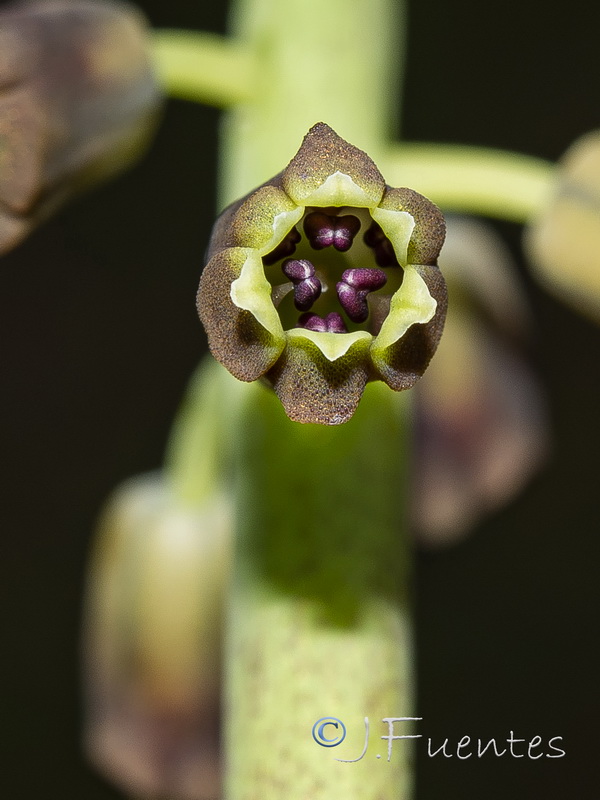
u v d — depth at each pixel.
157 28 0.15
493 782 0.18
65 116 0.06
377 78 0.07
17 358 0.18
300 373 0.06
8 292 0.17
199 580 0.08
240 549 0.07
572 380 0.18
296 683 0.06
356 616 0.07
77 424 0.18
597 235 0.07
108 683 0.08
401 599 0.07
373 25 0.07
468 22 0.16
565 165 0.07
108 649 0.08
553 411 0.18
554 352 0.17
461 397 0.09
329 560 0.07
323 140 0.06
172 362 0.18
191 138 0.16
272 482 0.07
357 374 0.06
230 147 0.07
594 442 0.18
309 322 0.06
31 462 0.18
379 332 0.06
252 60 0.07
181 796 0.08
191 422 0.08
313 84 0.07
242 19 0.07
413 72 0.16
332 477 0.07
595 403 0.18
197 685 0.08
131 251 0.17
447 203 0.07
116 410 0.18
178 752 0.08
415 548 0.09
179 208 0.16
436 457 0.09
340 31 0.07
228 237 0.06
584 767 0.18
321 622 0.07
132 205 0.16
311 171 0.06
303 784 0.06
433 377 0.09
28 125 0.06
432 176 0.07
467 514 0.09
